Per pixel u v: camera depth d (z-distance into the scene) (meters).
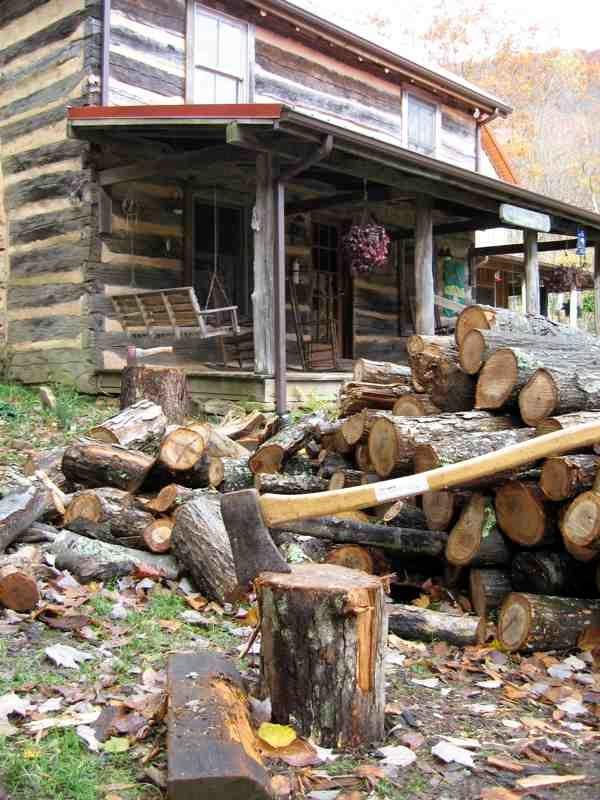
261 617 3.07
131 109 8.74
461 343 5.11
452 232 13.18
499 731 3.14
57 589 4.16
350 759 2.83
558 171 38.50
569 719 3.30
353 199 10.57
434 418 4.81
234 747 2.42
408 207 14.11
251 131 8.31
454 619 4.11
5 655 3.41
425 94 15.12
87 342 10.10
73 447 5.34
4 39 11.34
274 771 2.69
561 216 12.57
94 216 10.12
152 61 10.60
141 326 9.92
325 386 9.82
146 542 4.67
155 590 4.35
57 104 10.48
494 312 5.43
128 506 4.95
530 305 12.20
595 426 3.26
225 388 9.27
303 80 12.69
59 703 3.03
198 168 9.30
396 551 4.80
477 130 16.66
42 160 10.72
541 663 3.84
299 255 12.78
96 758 2.67
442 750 2.87
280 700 2.97
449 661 3.83
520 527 4.21
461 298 15.65
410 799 2.59
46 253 10.66
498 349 4.86
